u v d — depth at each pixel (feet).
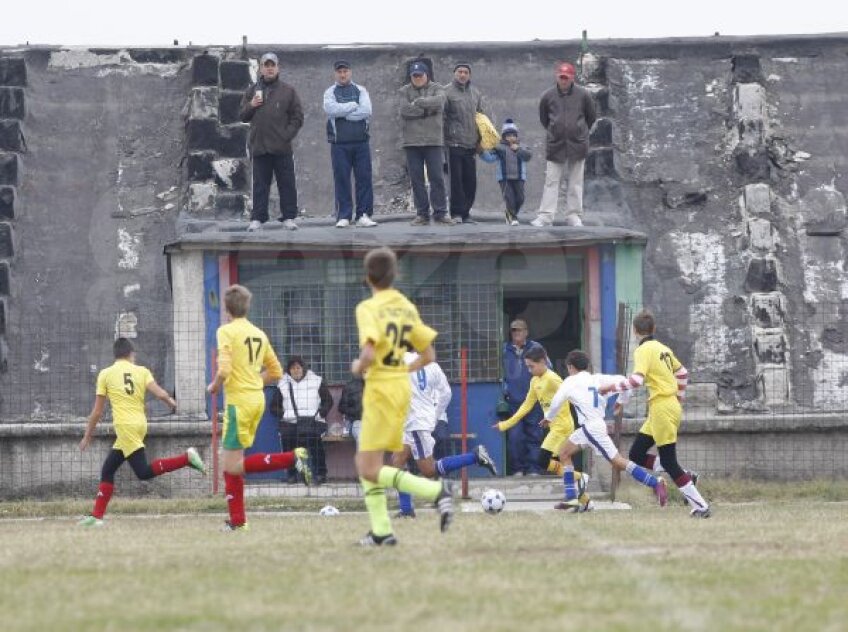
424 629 84.53
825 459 254.88
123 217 290.15
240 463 165.07
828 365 275.59
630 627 84.17
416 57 313.12
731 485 241.35
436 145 259.19
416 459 201.16
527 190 289.53
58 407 266.57
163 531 165.27
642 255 260.83
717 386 268.41
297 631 84.69
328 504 229.86
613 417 253.03
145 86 310.45
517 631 83.51
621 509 212.02
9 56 309.83
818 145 303.27
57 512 223.71
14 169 291.17
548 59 314.76
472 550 126.11
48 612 92.84
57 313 276.00
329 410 250.98
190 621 88.48
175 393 255.09
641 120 305.32
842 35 321.32
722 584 102.42
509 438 258.16
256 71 305.73
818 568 110.63
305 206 286.87
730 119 304.09
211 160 291.17
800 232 291.38
